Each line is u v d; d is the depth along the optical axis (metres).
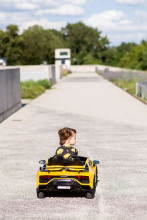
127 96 31.52
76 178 6.58
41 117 19.42
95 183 7.51
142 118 18.70
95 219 5.97
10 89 20.62
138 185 7.88
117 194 7.28
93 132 14.85
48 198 7.05
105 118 18.80
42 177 6.62
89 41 175.50
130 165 9.62
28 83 37.06
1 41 96.56
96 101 27.48
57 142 12.90
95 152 11.25
